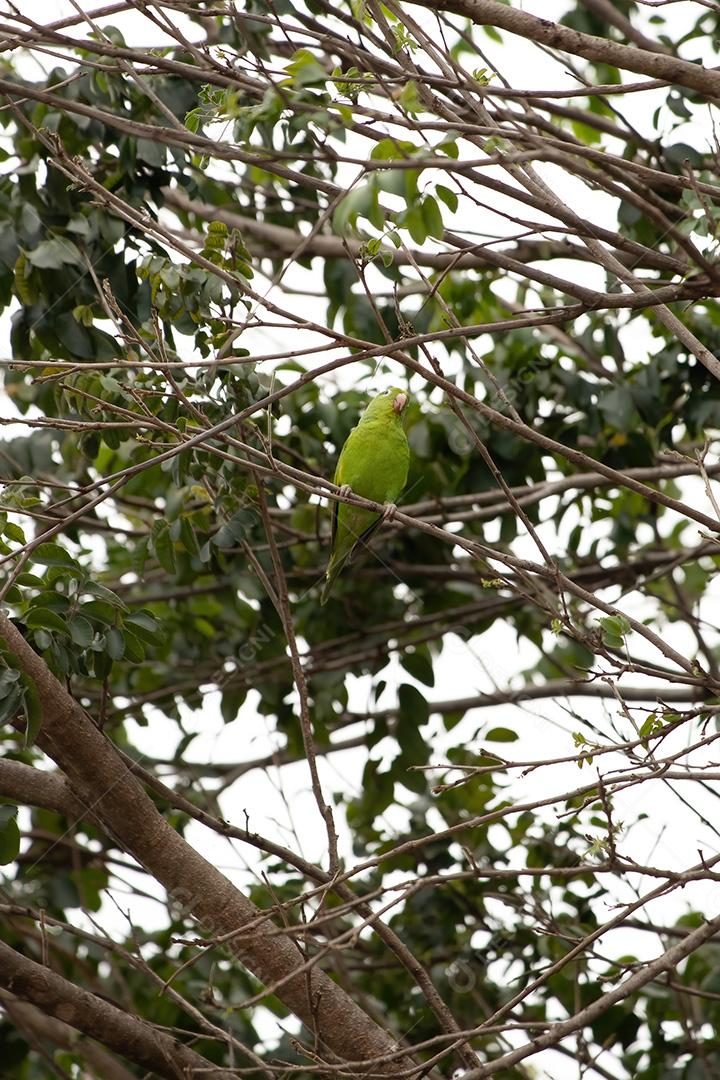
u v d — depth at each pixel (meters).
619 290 10.84
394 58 7.64
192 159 8.20
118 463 12.52
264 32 9.96
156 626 8.57
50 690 7.87
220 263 8.61
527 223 7.29
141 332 9.99
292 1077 9.72
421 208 6.33
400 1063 8.12
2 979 7.84
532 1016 11.38
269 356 6.87
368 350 7.01
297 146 11.66
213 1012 9.83
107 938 8.00
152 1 7.35
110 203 7.50
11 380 11.91
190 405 7.48
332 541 11.86
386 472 11.56
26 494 11.05
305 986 8.18
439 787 6.79
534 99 6.97
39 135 7.59
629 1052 11.25
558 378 12.12
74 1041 10.87
